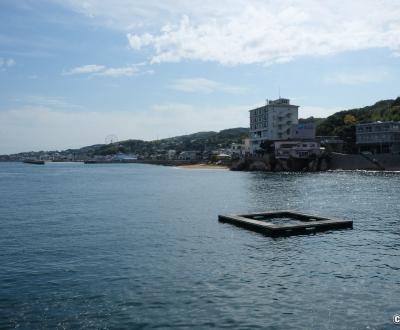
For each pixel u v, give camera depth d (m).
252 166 174.12
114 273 27.05
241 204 64.00
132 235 39.81
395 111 194.25
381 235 38.91
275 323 19.36
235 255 31.70
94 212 56.62
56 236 39.50
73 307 21.30
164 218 50.62
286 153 159.25
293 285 24.48
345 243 35.69
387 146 154.00
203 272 27.17
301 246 34.66
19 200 72.88
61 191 92.19
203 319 19.81
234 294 23.03
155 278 25.94
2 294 23.17
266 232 39.72
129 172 196.50
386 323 19.31
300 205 61.56
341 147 169.25
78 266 28.78
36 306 21.44
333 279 25.61
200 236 39.12
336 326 19.02
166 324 19.30
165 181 123.50
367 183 97.75
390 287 24.09
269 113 175.38
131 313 20.53
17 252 32.91
